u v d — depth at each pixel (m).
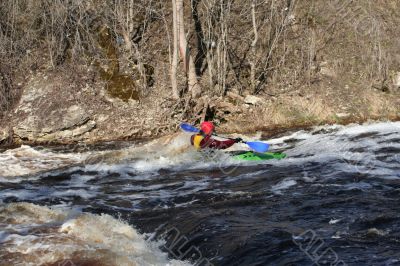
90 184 9.31
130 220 6.97
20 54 16.02
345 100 15.29
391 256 5.22
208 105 14.45
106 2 17.08
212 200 7.65
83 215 6.86
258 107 14.98
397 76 16.05
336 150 10.80
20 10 16.97
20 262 5.36
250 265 5.29
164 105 14.73
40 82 15.27
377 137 11.88
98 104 14.75
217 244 5.82
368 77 16.12
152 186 8.93
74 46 15.95
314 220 6.39
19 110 14.61
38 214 6.93
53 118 14.27
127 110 14.74
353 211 6.64
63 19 16.33
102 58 15.86
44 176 10.05
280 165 9.74
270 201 7.34
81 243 5.83
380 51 16.11
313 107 14.94
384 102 15.29
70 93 14.95
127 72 15.71
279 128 14.27
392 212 6.50
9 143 14.14
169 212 7.19
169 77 15.95
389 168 8.95
